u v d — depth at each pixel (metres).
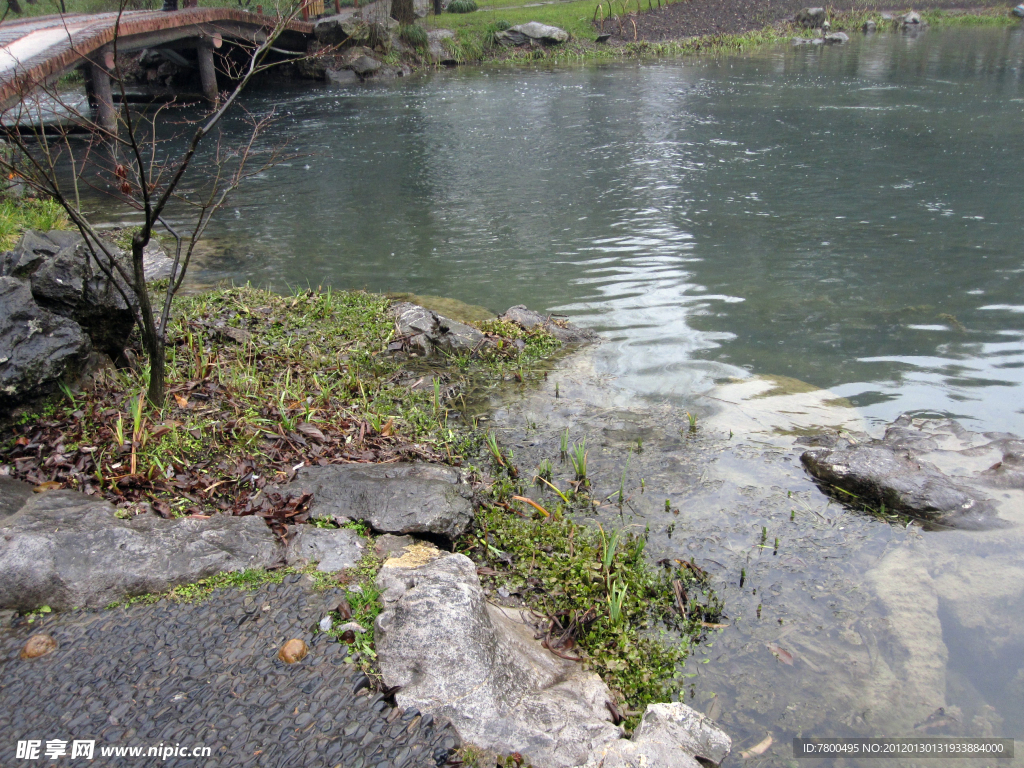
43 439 4.94
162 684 3.45
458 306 8.89
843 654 4.13
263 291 8.73
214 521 4.43
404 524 4.61
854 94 21.83
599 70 28.16
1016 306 8.62
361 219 12.67
